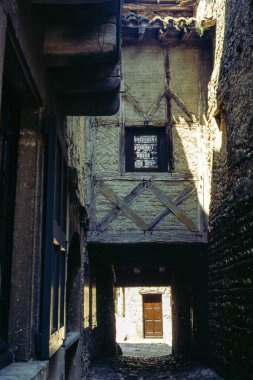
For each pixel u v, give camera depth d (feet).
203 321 28.14
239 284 20.26
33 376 8.16
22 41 8.96
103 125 27.76
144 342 67.72
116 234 26.43
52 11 10.73
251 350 18.51
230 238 21.77
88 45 11.02
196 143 27.78
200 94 28.30
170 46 29.01
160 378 25.95
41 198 10.97
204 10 27.58
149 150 28.07
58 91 12.61
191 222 26.78
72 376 20.61
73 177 16.93
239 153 20.56
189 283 32.68
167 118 28.09
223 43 23.89
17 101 10.84
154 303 73.46
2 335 9.69
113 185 27.04
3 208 9.98
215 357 24.80
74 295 21.97
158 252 31.30
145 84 28.53
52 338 11.07
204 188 27.04
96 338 30.27
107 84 12.56
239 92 20.66
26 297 9.96
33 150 10.85
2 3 7.51
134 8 30.68
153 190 27.09
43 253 10.81
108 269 35.81
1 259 9.83
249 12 19.06
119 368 29.14
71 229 18.26
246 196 19.30
